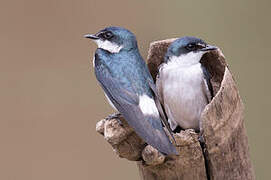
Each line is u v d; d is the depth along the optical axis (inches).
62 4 472.4
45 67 468.4
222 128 281.7
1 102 460.1
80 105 464.8
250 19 473.4
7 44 467.2
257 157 448.1
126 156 287.6
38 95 465.1
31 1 471.8
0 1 469.4
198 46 337.4
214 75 343.3
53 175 454.3
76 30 472.7
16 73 465.4
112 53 320.2
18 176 453.1
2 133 456.8
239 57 471.2
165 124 293.6
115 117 290.2
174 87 344.8
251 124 458.0
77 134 461.4
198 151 281.4
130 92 301.0
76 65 470.9
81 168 454.6
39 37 471.5
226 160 287.6
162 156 277.4
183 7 472.4
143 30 468.4
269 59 467.5
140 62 315.3
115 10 470.6
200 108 347.3
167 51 344.2
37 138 460.1
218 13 470.6
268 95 463.2
